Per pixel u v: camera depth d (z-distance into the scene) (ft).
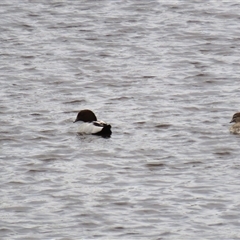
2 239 74.74
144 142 96.73
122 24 145.48
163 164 90.38
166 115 106.11
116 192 83.66
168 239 74.64
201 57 130.82
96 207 80.53
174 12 151.23
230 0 157.69
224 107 109.19
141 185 85.20
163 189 84.23
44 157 92.48
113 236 75.25
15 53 132.46
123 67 126.31
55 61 129.08
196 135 98.78
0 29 143.54
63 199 82.23
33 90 116.67
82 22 146.72
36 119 105.09
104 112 107.76
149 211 79.66
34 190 84.28
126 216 78.84
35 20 147.95
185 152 93.61
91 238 74.84
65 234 75.61
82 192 83.66
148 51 133.39
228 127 101.40
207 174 87.71
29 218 78.54
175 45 136.15
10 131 100.63
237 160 91.35
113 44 136.87
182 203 81.20
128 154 93.20
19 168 89.56
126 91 116.06
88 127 99.45
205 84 118.62
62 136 98.99
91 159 91.91
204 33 141.38
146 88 117.08
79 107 109.81
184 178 86.79
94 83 119.55
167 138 98.02
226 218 78.28
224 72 123.75
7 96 114.01
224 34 141.08
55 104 111.04
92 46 135.95
